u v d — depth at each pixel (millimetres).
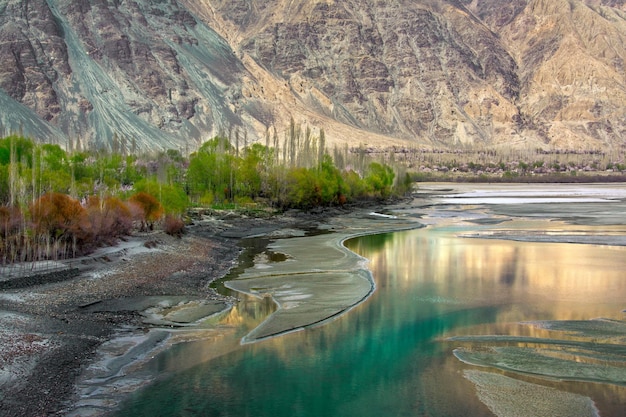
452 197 155750
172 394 21203
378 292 36844
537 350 25609
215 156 96125
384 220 89875
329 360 24531
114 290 35656
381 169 140125
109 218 48875
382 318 30719
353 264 46844
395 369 23562
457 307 33031
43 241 42531
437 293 36531
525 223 82938
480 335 27797
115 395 21047
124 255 45906
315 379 22625
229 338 27234
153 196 59812
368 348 26000
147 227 58562
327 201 106000
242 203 91938
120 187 83562
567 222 83938
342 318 30766
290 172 99250
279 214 90938
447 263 47688
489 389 21625
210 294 35938
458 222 85812
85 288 35469
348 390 21672
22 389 20859
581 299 34875
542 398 20828
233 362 24266
